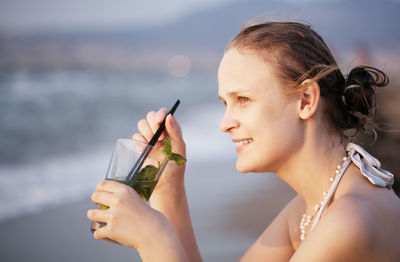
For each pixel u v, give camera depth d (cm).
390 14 15025
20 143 1157
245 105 153
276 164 155
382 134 321
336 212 130
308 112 150
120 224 142
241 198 577
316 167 154
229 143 1047
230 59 156
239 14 16838
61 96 2234
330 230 126
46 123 1502
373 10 15450
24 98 2059
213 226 459
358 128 168
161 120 183
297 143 152
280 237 184
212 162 841
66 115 1692
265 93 150
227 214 504
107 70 3944
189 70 5825
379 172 147
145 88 3006
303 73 151
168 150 161
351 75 168
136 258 424
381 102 338
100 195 148
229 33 16538
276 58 151
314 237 129
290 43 153
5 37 5625
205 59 7406
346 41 7938
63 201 625
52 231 503
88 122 1570
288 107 151
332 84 158
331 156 155
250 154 153
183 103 2181
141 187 157
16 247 450
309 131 153
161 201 184
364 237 123
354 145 155
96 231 147
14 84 2522
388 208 132
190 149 981
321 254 125
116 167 159
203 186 645
